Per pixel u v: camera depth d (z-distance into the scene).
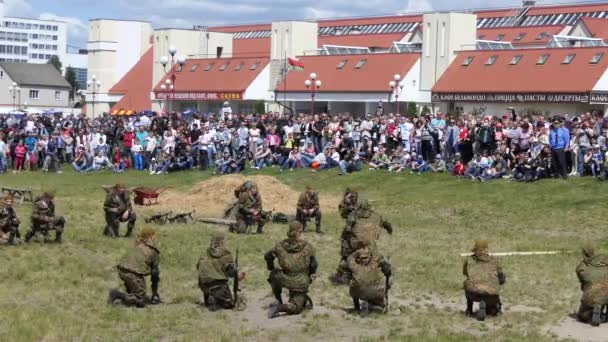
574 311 18.27
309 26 92.31
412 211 35.25
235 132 48.75
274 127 48.97
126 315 17.44
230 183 37.59
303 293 17.81
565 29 97.44
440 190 38.84
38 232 26.17
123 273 18.34
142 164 51.75
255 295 19.77
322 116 48.16
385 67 81.31
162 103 96.19
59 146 53.56
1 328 16.12
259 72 89.62
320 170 45.69
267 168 47.75
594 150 37.47
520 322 17.25
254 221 28.73
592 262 17.34
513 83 70.50
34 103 136.12
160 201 37.06
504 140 40.03
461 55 77.75
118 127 53.44
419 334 16.11
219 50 103.12
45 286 20.12
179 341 15.61
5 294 19.25
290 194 37.22
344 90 81.19
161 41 100.19
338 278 21.20
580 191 35.38
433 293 20.08
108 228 27.58
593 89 64.88
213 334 16.05
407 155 43.59
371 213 20.97
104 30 112.25
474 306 18.73
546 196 35.41
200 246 26.00
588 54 68.88
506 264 23.64
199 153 49.66
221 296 18.09
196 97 92.12
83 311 17.78
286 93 86.19
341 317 17.62
